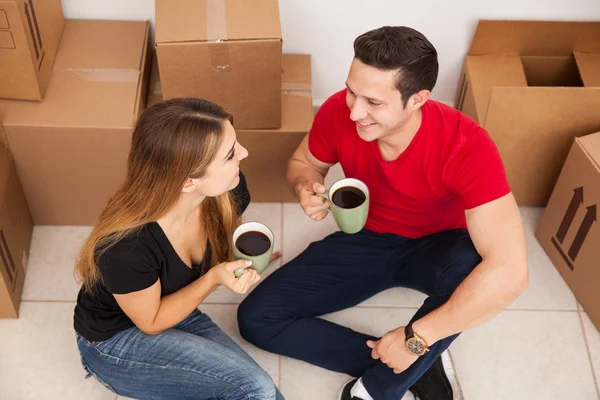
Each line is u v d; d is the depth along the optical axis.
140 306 1.66
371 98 1.64
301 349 2.08
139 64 2.30
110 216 1.54
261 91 2.16
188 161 1.46
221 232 1.82
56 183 2.29
